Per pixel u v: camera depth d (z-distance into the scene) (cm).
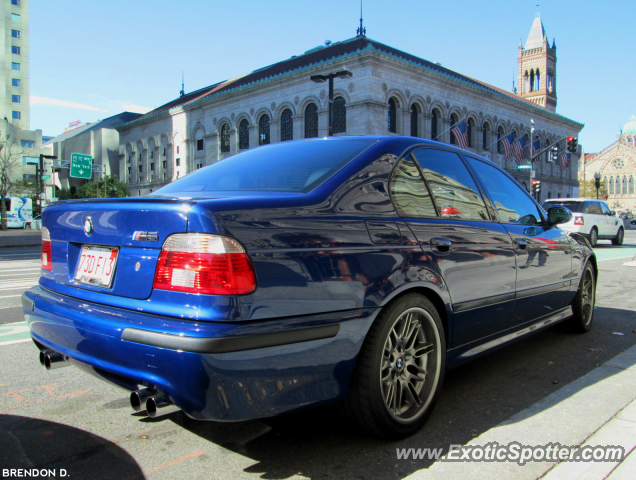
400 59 3869
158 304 188
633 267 1039
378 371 220
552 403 282
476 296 281
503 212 333
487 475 203
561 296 394
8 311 555
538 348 409
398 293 228
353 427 235
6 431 248
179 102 7106
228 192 240
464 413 273
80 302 220
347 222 219
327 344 201
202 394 174
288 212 202
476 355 290
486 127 5072
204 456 222
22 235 2478
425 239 250
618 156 11750
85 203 228
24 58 8281
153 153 6303
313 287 198
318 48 5078
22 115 8231
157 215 193
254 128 4694
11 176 5991
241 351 175
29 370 343
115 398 294
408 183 263
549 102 8131
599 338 442
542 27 8156
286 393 190
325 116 4019
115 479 202
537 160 5919
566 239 404
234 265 179
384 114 3812
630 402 284
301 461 217
